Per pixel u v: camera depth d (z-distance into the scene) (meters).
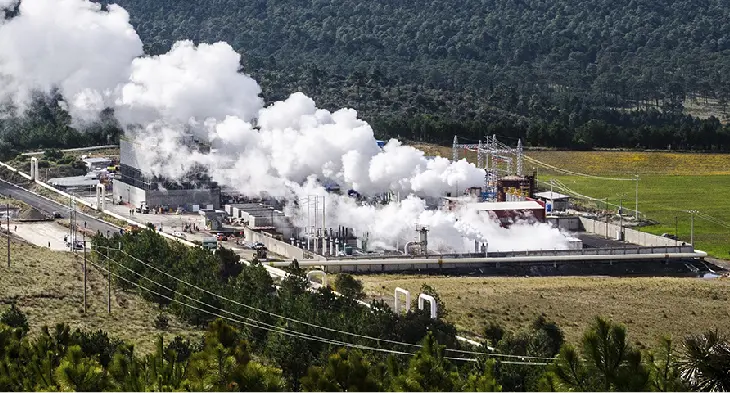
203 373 110.50
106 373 118.88
